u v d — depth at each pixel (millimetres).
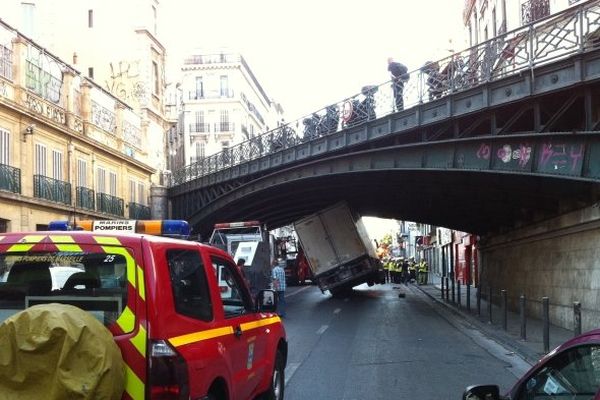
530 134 13820
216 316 5125
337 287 30578
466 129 16844
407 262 50094
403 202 29656
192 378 4254
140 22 45000
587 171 12461
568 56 12625
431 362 11297
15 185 25562
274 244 31500
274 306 6602
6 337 3697
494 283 26422
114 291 4160
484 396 4039
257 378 6188
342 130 22359
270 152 28703
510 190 17828
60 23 44812
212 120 87062
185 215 40750
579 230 15328
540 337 14125
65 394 3621
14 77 26250
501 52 14734
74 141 31156
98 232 4523
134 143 40156
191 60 88500
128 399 3938
